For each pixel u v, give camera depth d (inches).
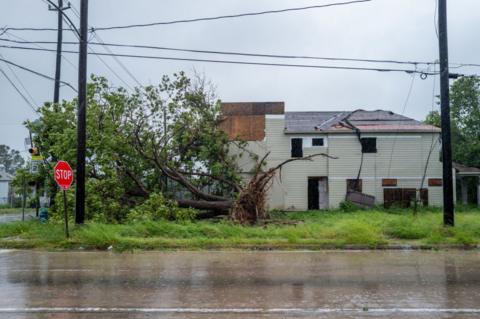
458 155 1363.2
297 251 478.3
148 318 226.7
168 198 799.7
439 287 293.7
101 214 661.9
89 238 509.4
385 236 542.9
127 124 804.6
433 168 1105.4
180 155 921.5
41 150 798.5
